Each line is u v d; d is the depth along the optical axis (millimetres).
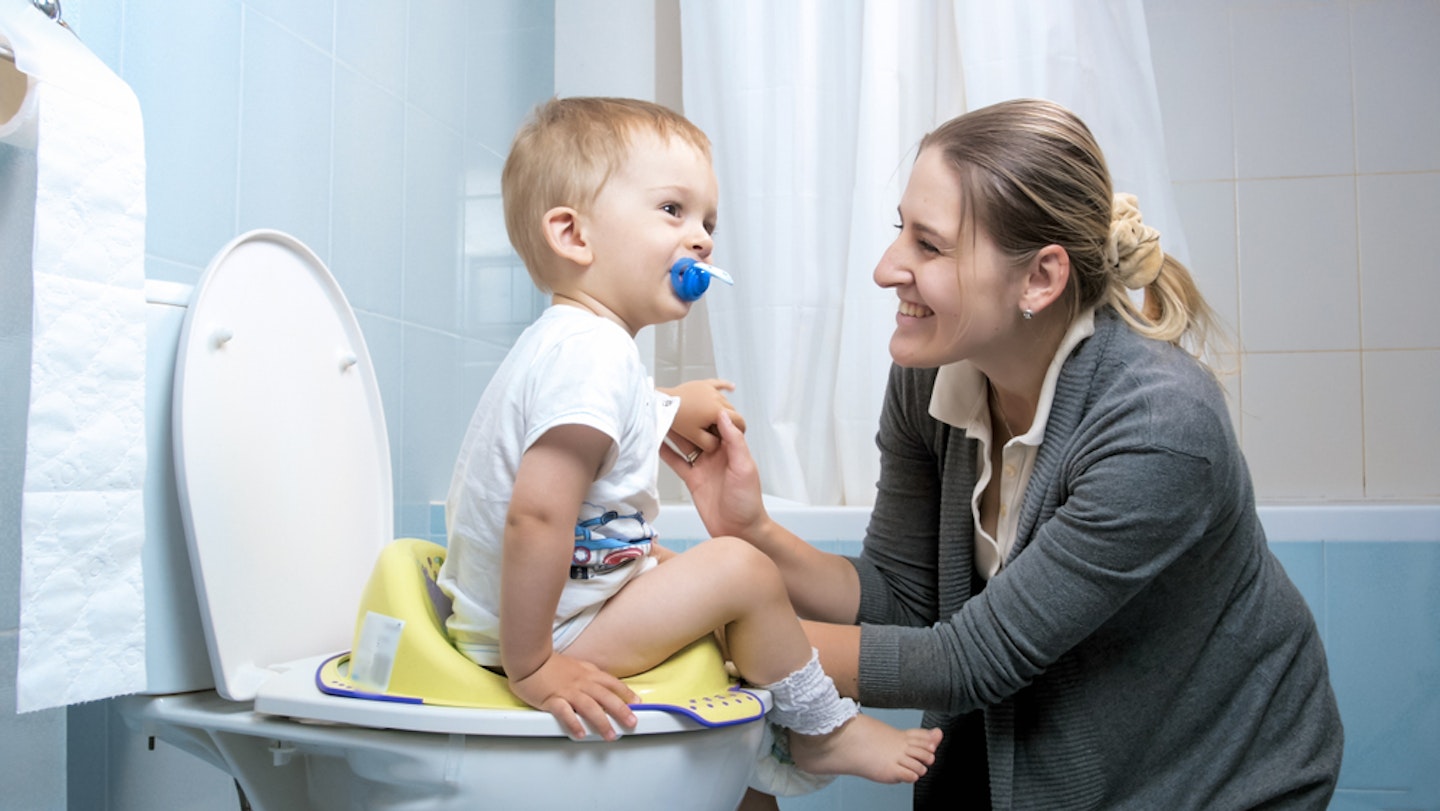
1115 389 974
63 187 766
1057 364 1012
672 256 931
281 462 1024
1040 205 959
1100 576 926
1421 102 2115
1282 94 2150
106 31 1028
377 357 1541
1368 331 2113
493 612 865
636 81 2188
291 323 1067
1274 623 1018
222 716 876
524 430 843
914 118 1885
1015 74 1783
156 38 1102
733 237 1936
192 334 917
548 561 791
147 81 1088
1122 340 1010
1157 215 1806
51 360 754
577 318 884
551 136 954
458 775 789
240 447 967
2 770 751
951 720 1195
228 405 958
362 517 1151
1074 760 998
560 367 832
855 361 1847
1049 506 1004
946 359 1029
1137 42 1819
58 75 770
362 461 1161
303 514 1051
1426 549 1603
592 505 868
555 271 952
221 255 965
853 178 1925
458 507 890
